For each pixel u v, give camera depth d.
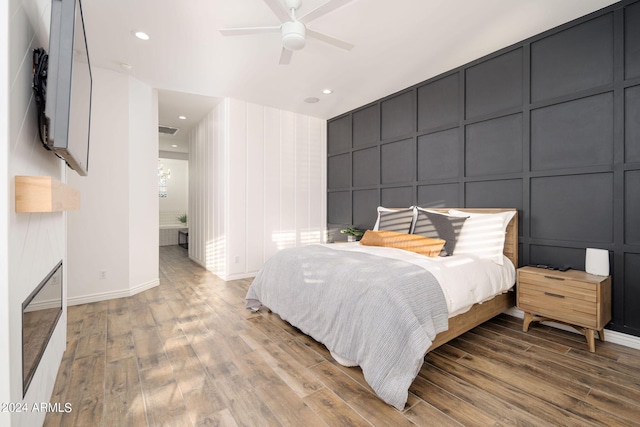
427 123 3.75
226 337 2.48
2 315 1.01
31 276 1.30
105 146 3.45
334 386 1.81
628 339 2.31
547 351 2.25
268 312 3.08
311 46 2.92
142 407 1.61
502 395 1.72
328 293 2.16
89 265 3.37
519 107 2.91
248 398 1.69
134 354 2.18
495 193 3.13
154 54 3.07
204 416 1.54
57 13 1.26
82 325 2.70
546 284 2.45
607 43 2.42
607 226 2.43
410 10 2.40
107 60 3.22
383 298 1.82
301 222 5.16
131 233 3.65
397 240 3.06
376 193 4.51
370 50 3.02
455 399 1.69
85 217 3.34
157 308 3.18
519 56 2.92
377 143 4.43
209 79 3.71
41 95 1.35
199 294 3.70
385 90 4.09
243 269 4.57
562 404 1.64
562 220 2.67
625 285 2.34
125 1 2.25
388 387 1.62
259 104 4.67
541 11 2.45
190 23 2.54
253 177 4.64
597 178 2.48
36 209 1.11
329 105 4.71
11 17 1.08
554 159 2.71
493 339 2.46
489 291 2.42
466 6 2.36
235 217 4.47
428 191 3.76
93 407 1.60
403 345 1.68
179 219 9.26
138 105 3.74
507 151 3.03
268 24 2.56
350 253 2.72
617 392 1.75
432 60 3.25
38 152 1.45
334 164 5.32
